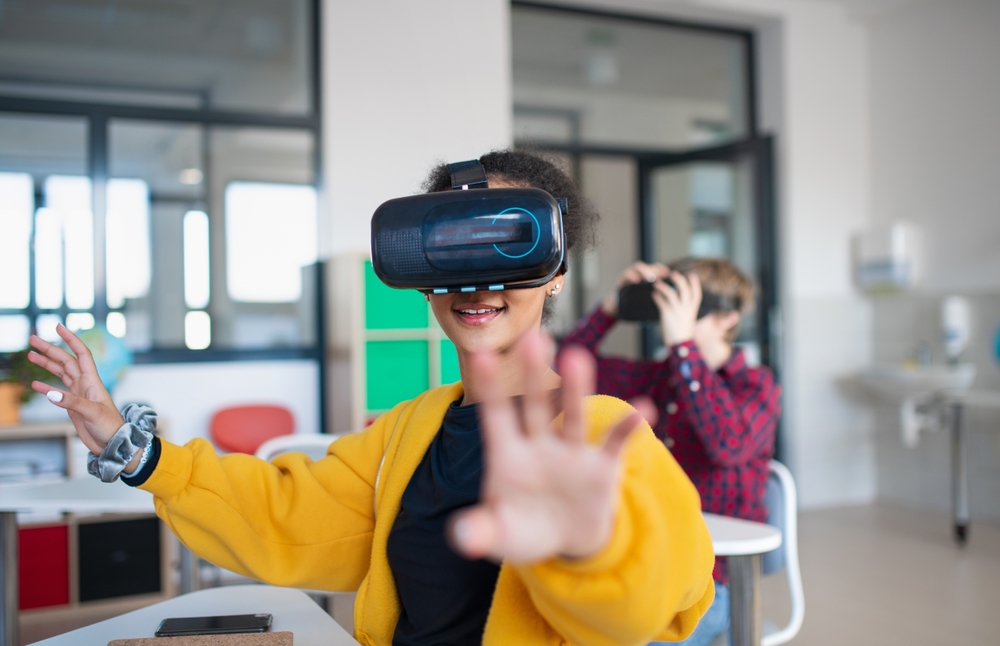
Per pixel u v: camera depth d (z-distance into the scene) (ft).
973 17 13.88
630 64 15.31
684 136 15.87
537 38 14.65
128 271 11.62
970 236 13.96
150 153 11.75
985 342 13.73
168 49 11.90
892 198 15.26
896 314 15.19
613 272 18.42
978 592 10.16
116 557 9.62
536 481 1.54
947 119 14.29
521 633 2.46
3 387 9.75
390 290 10.85
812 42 15.25
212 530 3.35
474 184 3.10
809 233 15.11
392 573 3.10
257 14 12.16
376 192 12.22
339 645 3.18
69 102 11.03
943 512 14.40
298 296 12.24
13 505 5.21
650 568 1.81
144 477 3.22
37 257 11.34
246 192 12.08
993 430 13.62
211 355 11.60
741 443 5.58
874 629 8.98
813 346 15.14
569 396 1.56
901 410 14.99
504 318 2.82
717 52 15.74
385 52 12.30
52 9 11.51
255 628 3.31
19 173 11.43
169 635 3.25
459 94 12.67
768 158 14.70
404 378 10.93
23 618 9.18
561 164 3.43
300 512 3.42
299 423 12.06
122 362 10.43
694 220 15.44
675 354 5.68
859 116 15.65
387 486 3.13
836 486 15.37
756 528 4.63
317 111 12.12
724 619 4.91
